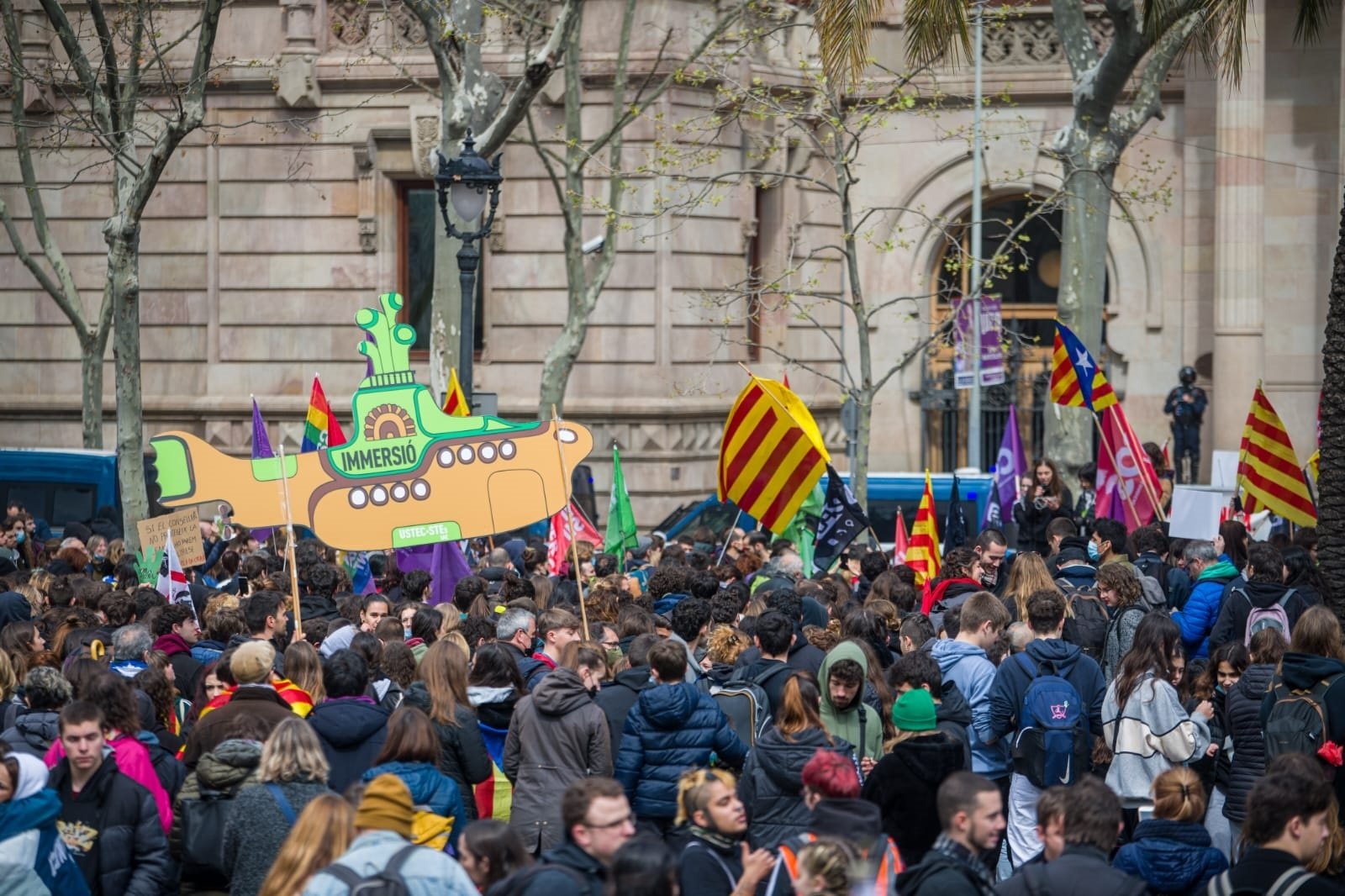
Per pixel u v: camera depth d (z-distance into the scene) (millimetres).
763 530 26844
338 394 43625
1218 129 43906
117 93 30094
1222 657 15328
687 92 40781
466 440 19609
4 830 10367
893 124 46562
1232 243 43875
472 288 27047
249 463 19438
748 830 11828
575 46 34000
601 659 14273
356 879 8766
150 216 44469
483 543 29359
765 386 20859
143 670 13523
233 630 16141
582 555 24172
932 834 12102
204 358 44438
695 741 12656
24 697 13789
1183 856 11445
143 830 11148
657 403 41188
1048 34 45656
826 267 46250
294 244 43750
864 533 34250
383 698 14484
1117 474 25453
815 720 11953
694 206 36594
